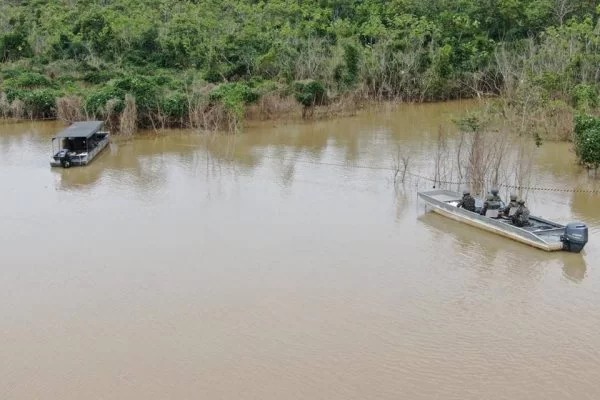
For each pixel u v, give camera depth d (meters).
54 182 38.25
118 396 18.59
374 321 22.30
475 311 22.86
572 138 43.22
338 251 27.77
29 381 19.33
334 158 43.03
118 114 50.50
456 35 71.75
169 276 25.69
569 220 31.05
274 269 26.14
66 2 80.88
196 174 39.50
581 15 75.12
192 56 64.31
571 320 22.22
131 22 67.88
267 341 21.19
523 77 54.31
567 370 19.53
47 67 62.53
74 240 29.41
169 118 51.50
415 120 55.69
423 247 28.09
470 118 44.09
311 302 23.58
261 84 57.47
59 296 24.36
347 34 68.88
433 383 19.02
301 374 19.50
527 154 41.66
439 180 35.44
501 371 19.53
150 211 32.97
